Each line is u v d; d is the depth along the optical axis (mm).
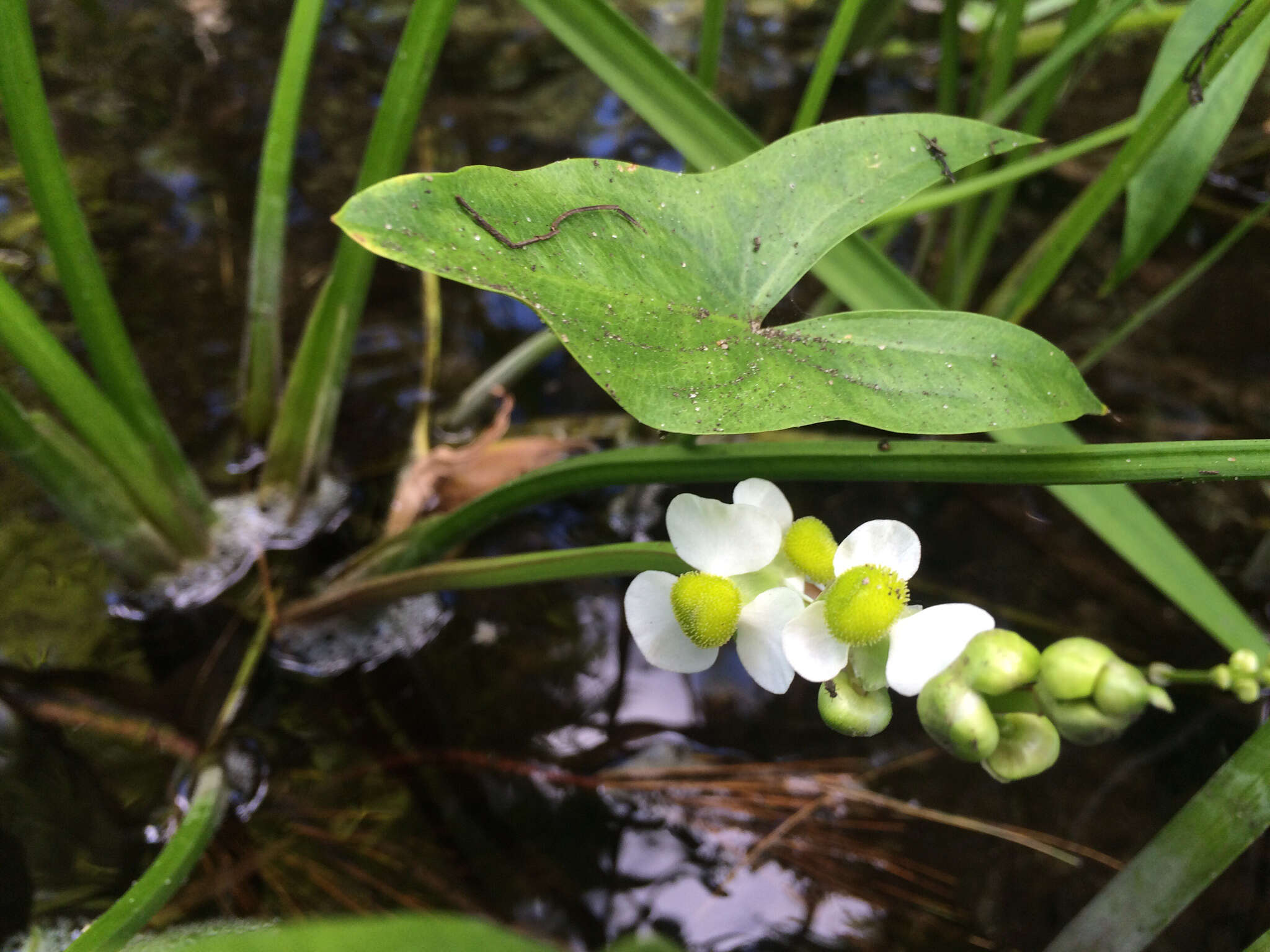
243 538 318
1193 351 405
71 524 294
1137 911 215
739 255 210
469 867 262
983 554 338
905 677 177
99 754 270
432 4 253
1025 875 269
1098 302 428
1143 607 323
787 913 262
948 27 362
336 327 300
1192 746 292
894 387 199
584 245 194
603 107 507
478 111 495
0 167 429
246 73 494
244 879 254
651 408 183
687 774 285
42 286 377
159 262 395
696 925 259
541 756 284
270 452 317
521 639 309
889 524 189
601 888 263
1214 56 255
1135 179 314
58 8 510
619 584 325
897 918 262
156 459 287
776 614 189
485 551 329
